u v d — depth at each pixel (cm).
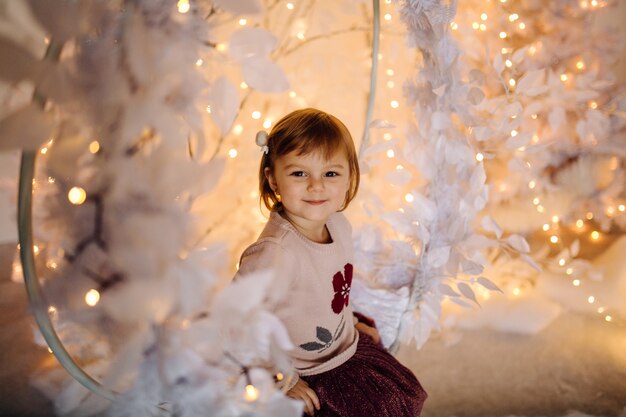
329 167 119
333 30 210
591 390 142
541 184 238
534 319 172
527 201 237
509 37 210
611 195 233
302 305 116
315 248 118
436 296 156
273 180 125
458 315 175
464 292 153
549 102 205
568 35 220
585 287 189
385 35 196
